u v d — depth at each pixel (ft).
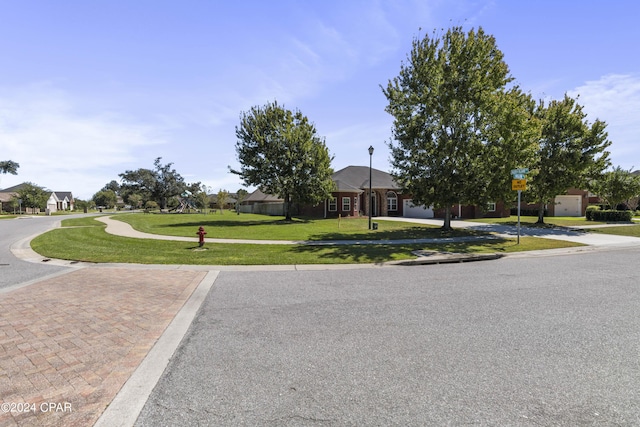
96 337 14.55
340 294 22.04
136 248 42.96
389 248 43.83
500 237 56.90
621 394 10.09
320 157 94.22
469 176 57.36
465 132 58.44
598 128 72.43
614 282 25.53
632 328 15.61
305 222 92.94
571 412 9.21
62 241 50.26
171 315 17.63
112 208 325.01
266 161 90.43
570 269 31.14
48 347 13.47
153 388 10.48
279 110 94.58
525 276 27.96
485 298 20.94
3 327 15.66
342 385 10.64
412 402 9.71
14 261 35.27
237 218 112.57
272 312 18.19
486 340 14.23
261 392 10.25
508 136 54.24
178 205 197.88
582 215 118.11
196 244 46.85
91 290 22.89
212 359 12.49
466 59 59.06
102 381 10.87
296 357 12.64
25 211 216.54
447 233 62.64
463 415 9.09
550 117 76.43
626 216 87.45
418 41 62.54
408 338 14.46
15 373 11.34
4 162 210.38
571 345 13.67
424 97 59.36
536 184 75.77
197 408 9.43
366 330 15.42
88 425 8.70
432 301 20.26
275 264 33.47
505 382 10.80
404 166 63.10
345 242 50.01
